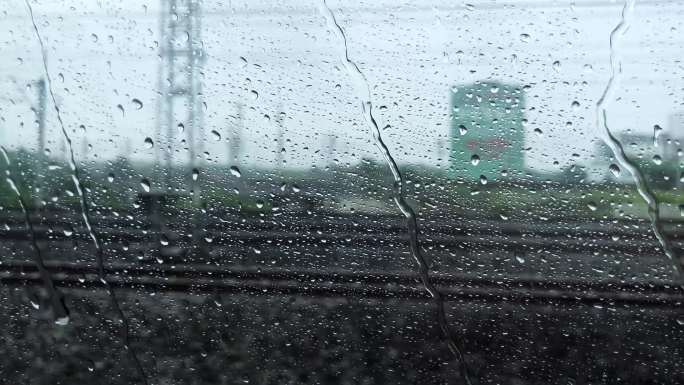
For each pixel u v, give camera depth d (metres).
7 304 2.81
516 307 2.71
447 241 3.85
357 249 3.79
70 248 3.72
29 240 3.81
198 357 2.16
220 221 4.51
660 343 2.24
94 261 3.48
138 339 2.33
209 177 4.86
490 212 4.46
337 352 2.19
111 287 3.05
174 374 2.01
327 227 4.29
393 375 2.01
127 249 3.77
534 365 2.07
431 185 4.86
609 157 4.48
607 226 3.96
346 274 3.26
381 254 3.67
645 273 3.15
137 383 1.92
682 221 3.99
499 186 4.69
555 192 4.55
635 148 4.43
